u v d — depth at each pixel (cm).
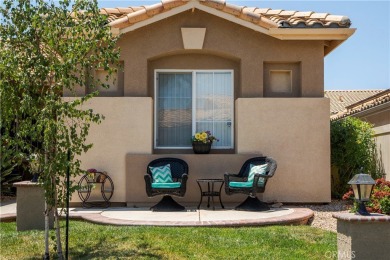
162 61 1156
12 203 1184
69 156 588
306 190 1095
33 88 587
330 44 1152
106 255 630
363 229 489
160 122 1159
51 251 661
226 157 1087
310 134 1100
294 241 698
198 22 1113
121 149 1091
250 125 1098
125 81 1107
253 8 1254
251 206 987
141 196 1075
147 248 659
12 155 592
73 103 579
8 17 590
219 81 1162
